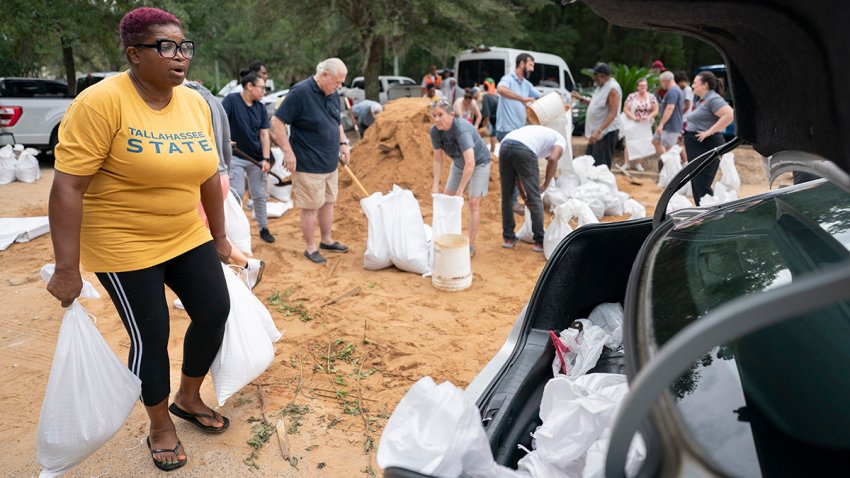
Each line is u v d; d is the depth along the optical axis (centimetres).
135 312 268
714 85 658
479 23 1844
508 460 197
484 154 586
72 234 240
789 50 145
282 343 424
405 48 1950
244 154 616
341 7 1875
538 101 746
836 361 145
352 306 486
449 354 408
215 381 316
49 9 1402
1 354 410
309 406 348
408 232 560
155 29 239
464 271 523
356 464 300
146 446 311
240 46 3425
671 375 109
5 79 1140
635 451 150
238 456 304
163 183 258
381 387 369
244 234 506
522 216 768
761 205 217
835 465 124
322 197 576
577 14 3397
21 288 529
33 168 972
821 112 136
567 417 178
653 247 207
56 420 254
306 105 538
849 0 112
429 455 152
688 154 690
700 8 147
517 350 252
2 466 296
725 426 130
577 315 289
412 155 866
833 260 162
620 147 1232
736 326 105
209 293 286
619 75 1308
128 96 246
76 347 254
